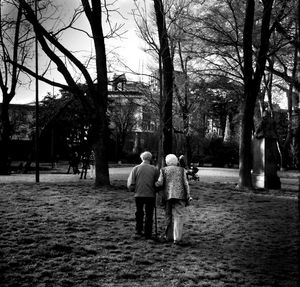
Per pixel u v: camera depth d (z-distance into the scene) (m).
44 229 8.38
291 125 36.56
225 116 69.56
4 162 28.66
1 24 18.86
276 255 7.47
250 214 11.90
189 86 23.58
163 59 15.00
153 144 63.22
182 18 18.14
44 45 14.91
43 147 56.62
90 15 15.67
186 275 5.97
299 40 16.42
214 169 46.56
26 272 5.73
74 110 33.28
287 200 15.10
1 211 10.05
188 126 32.06
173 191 7.88
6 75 27.73
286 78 25.78
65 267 6.02
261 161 20.77
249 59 18.84
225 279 5.93
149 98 16.66
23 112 59.19
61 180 21.70
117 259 6.63
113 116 61.47
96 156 15.91
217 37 20.33
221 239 8.68
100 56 16.08
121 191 14.66
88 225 9.09
